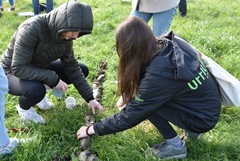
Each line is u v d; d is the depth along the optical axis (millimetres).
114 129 2363
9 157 2502
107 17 6031
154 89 2090
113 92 3469
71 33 2406
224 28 5320
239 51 4262
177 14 6266
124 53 2078
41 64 2766
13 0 6652
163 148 2551
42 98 2758
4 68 2848
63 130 2842
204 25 5449
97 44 4672
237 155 2564
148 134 2832
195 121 2361
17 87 2719
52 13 2441
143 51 2072
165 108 2420
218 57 4262
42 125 2908
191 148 2623
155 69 2068
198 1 7375
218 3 7277
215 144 2621
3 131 2387
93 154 2590
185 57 2174
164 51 2131
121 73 2174
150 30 2111
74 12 2266
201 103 2320
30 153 2510
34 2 6008
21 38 2508
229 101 2586
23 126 2879
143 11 3590
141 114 2225
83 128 2613
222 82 2482
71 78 2920
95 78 3807
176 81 2102
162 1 3479
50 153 2586
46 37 2529
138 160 2504
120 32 2068
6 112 3104
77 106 3236
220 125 2898
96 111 3109
